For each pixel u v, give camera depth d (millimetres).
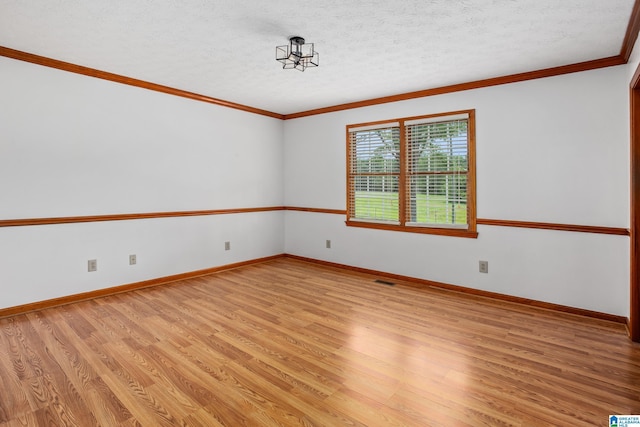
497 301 3693
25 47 3025
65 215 3488
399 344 2668
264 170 5477
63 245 3486
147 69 3562
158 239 4227
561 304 3385
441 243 4137
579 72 3234
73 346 2590
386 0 2213
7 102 3123
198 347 2596
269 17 2447
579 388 2088
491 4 2254
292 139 5648
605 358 2455
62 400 1950
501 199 3701
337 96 4516
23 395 1989
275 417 1826
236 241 5105
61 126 3436
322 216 5309
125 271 3947
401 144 4406
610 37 2695
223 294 3867
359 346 2631
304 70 3225
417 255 4336
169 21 2523
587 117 3205
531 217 3531
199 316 3211
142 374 2221
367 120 4723
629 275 2941
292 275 4715
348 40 2803
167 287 4121
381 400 1974
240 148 5102
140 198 4043
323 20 2484
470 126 3869
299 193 5602
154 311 3326
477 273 3885
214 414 1844
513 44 2852
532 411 1876
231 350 2553
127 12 2393
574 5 2254
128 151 3922
